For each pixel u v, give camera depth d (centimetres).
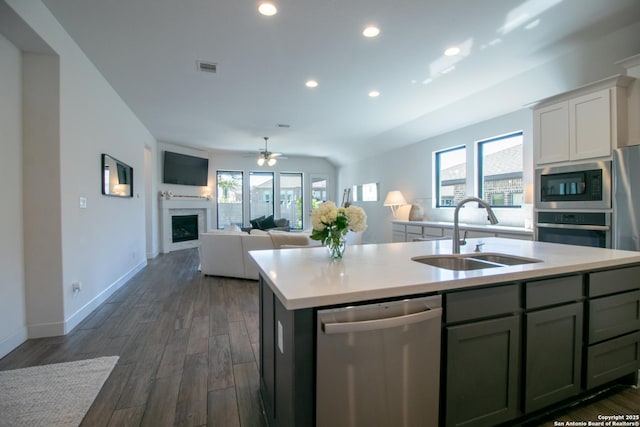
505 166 454
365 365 112
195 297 378
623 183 246
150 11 240
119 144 422
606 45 282
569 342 155
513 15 247
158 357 228
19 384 192
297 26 261
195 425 158
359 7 235
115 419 161
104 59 319
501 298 136
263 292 171
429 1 229
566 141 293
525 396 143
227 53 306
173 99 435
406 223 566
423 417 122
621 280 172
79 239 299
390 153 713
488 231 404
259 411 169
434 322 122
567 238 289
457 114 480
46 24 238
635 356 178
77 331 275
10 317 238
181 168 763
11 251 239
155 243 675
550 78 340
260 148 813
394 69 343
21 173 251
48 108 259
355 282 122
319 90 405
